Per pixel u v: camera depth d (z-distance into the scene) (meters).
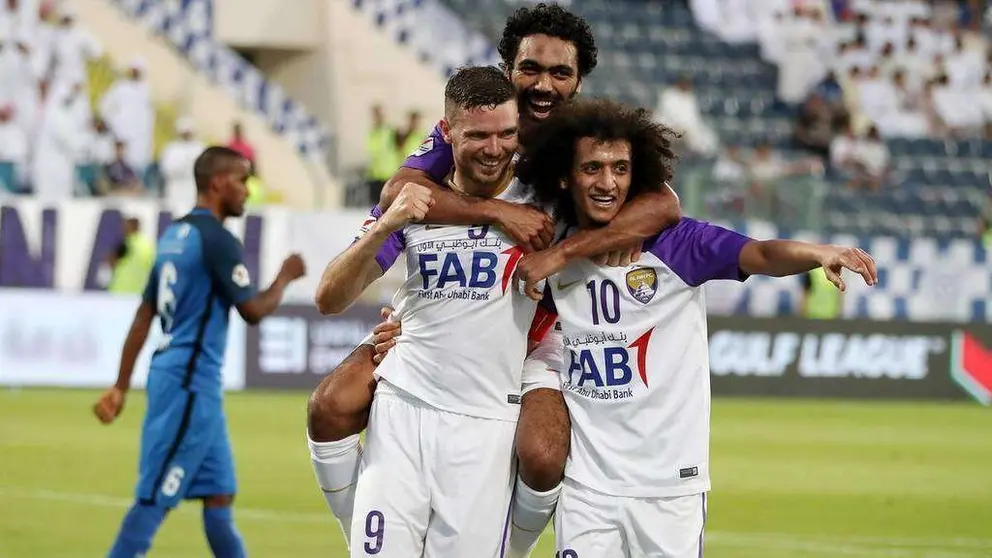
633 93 72.62
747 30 77.50
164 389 19.89
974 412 50.97
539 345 16.09
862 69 76.50
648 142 15.25
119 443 37.44
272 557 24.39
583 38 16.34
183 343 20.05
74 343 48.06
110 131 57.94
